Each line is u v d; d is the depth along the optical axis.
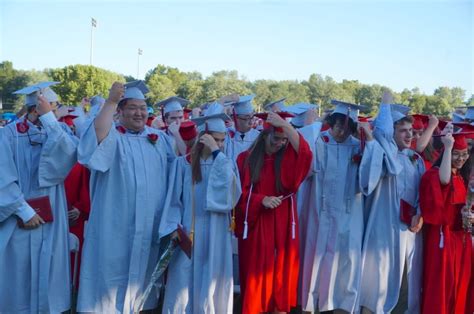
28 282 3.90
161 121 6.69
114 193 4.08
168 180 4.36
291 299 4.35
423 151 5.67
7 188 3.78
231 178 4.11
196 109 8.21
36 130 3.97
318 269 4.58
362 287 4.67
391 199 4.62
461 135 4.46
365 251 4.61
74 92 46.06
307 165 4.23
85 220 5.17
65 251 4.06
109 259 4.02
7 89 56.03
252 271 4.23
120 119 4.32
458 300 4.52
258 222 4.29
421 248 4.66
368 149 4.42
